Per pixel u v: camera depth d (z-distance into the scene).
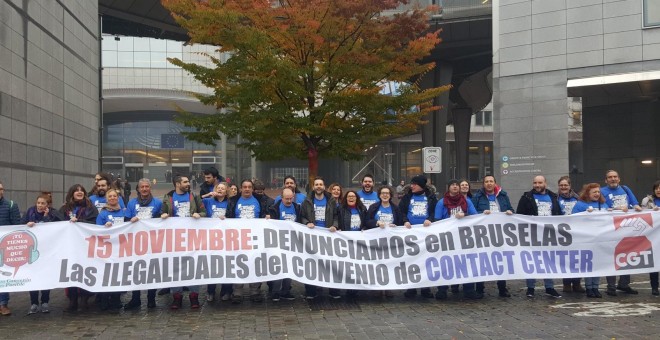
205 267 8.88
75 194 9.36
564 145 22.47
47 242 8.57
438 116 40.69
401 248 9.33
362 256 9.25
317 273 9.06
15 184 16.88
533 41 23.17
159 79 59.94
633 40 21.19
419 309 8.80
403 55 16.59
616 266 9.62
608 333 7.11
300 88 15.38
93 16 25.34
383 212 9.70
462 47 37.75
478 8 35.16
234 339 7.01
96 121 25.52
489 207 10.06
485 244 9.48
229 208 9.69
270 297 10.00
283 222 9.21
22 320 8.28
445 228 9.43
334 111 16.02
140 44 59.91
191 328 7.63
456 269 9.35
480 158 85.38
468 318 8.09
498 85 23.95
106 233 8.74
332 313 8.53
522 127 23.34
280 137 16.88
